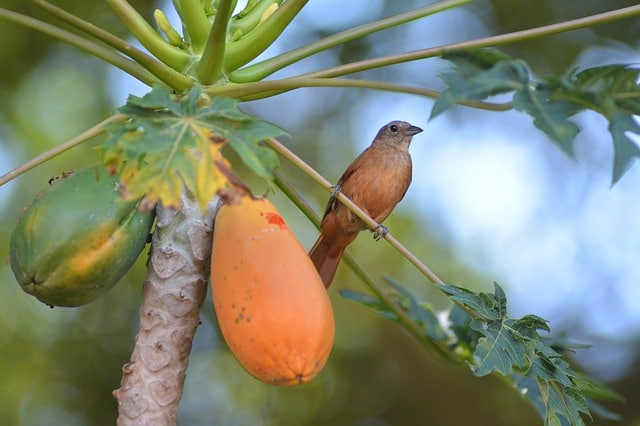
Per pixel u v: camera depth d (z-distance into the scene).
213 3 7.76
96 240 6.24
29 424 13.92
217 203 6.61
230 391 14.56
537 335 6.95
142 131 5.62
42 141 14.96
